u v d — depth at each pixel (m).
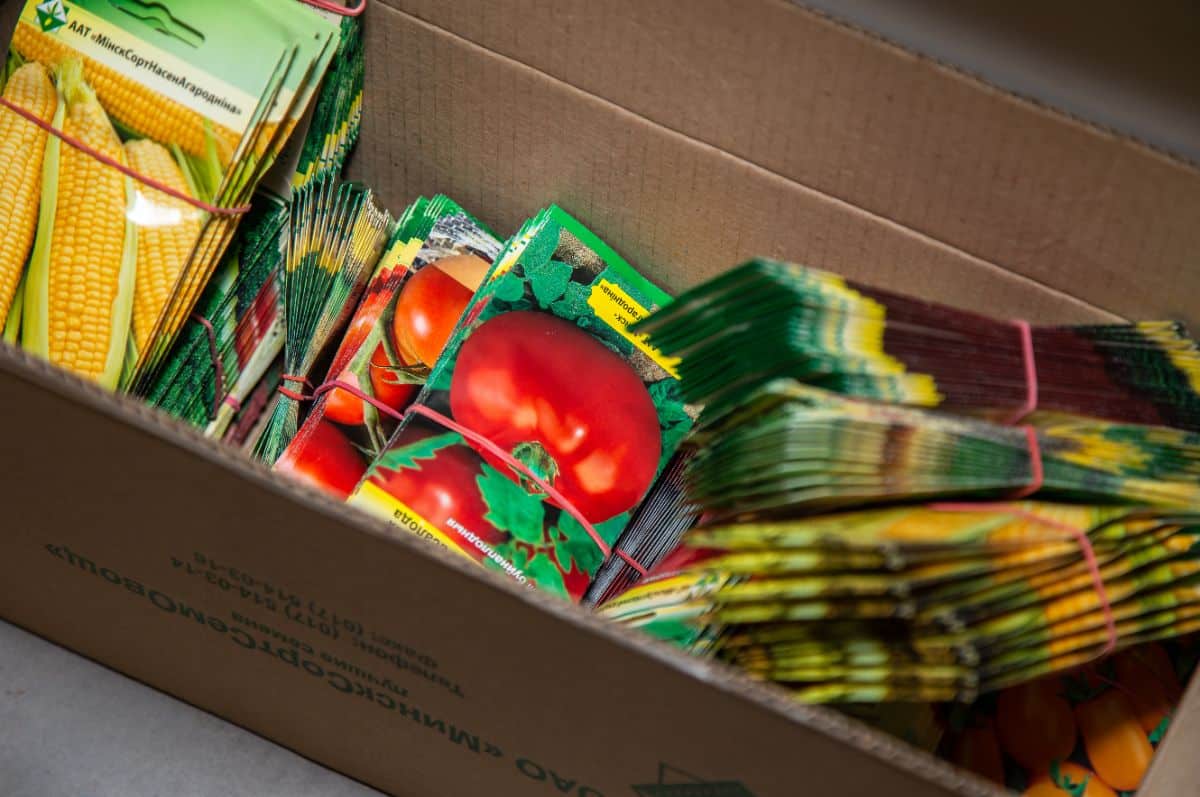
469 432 0.88
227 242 0.89
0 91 0.87
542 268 0.93
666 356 0.75
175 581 0.84
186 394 0.93
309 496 0.61
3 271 0.84
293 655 0.87
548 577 0.86
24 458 0.75
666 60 0.88
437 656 0.75
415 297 0.97
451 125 1.02
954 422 0.63
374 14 0.96
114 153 0.86
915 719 0.81
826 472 0.61
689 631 0.71
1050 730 0.84
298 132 0.94
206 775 1.10
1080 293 0.88
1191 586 0.65
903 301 0.70
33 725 1.10
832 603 0.61
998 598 0.60
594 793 0.86
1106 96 0.99
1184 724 0.68
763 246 0.98
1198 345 0.78
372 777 1.08
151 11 0.87
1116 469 0.64
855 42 0.80
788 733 0.62
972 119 0.81
